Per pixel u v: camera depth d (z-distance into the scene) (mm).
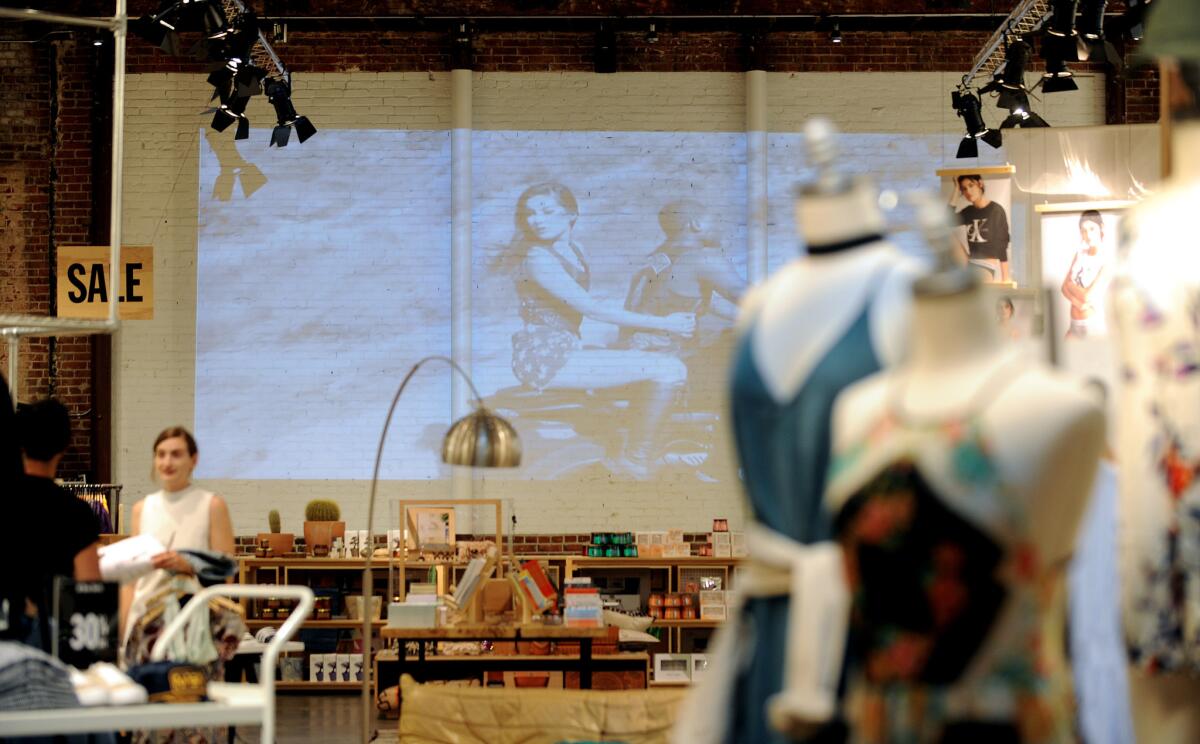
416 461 11883
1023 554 1980
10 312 12016
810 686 2107
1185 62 2674
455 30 11961
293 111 10773
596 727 5785
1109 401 2828
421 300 11977
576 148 12078
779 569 2369
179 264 11961
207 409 11875
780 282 2500
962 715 1948
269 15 11867
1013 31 10086
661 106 12117
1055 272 7203
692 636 11391
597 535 11344
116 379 11875
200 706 3400
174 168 12023
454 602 7473
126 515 11680
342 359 11938
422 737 5910
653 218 12023
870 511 2045
